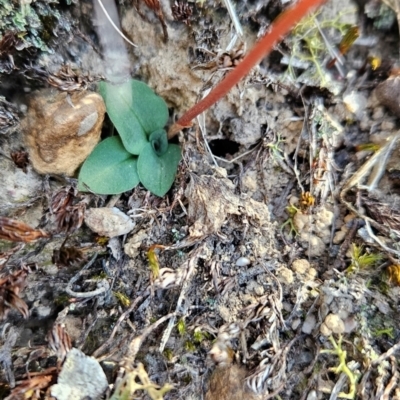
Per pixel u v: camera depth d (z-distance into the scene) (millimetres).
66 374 77
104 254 92
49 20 85
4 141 86
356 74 93
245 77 93
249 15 92
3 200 87
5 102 84
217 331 87
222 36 93
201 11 91
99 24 90
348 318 86
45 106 83
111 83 91
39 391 77
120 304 89
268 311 87
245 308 88
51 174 89
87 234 92
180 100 100
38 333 87
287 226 97
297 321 89
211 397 83
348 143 95
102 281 90
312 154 95
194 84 97
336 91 93
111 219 89
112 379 80
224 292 89
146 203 93
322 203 94
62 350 79
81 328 87
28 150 87
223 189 93
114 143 91
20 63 84
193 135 97
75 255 85
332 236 94
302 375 85
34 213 89
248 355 84
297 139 98
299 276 91
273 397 83
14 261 84
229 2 89
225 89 77
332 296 87
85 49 91
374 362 82
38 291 90
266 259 92
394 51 90
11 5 81
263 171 99
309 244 94
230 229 92
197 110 85
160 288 89
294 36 91
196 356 86
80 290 90
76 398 77
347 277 89
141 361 85
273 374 83
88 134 86
